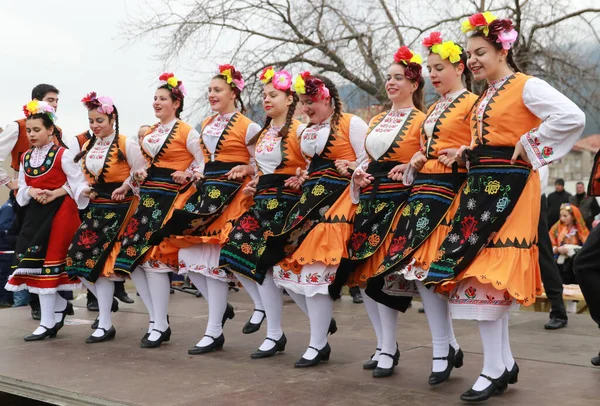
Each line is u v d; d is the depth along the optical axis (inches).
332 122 155.1
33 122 196.4
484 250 119.9
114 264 183.6
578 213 294.7
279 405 123.0
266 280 165.0
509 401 122.0
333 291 148.5
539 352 164.6
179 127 186.1
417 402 123.2
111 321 209.8
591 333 191.3
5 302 297.7
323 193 152.5
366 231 145.7
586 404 119.5
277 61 430.0
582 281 148.3
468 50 126.3
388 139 144.9
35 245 193.8
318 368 152.3
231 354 170.2
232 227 171.9
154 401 127.6
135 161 192.2
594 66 394.0
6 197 382.9
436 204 132.3
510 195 120.0
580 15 386.0
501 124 121.4
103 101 189.6
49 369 156.7
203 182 178.1
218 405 123.7
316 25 422.9
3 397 161.6
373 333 194.1
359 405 122.2
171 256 182.1
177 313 238.1
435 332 135.1
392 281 136.8
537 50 391.5
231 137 174.9
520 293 116.2
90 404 132.5
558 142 115.6
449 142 134.3
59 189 196.1
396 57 148.4
